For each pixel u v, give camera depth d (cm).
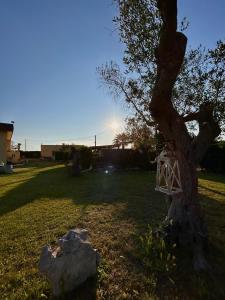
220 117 546
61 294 364
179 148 512
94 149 2138
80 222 684
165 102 462
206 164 1977
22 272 443
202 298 364
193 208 511
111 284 400
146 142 864
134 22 586
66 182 1413
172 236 503
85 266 398
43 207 851
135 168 1992
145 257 469
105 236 582
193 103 611
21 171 2264
